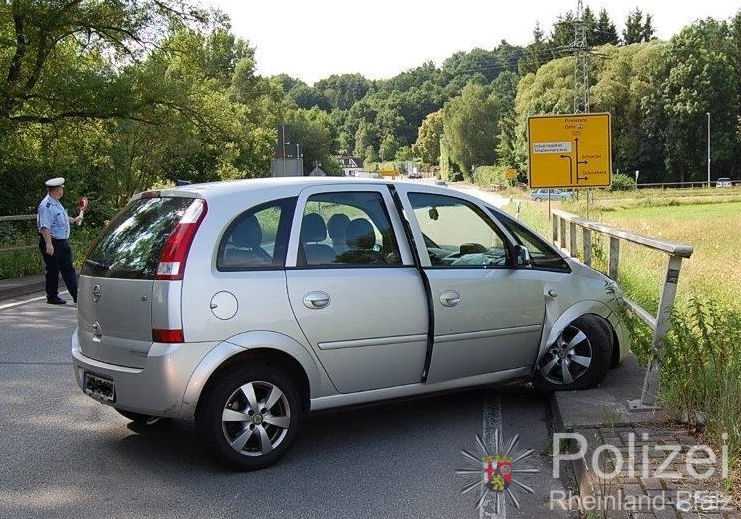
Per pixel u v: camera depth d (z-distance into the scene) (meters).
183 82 26.62
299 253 5.23
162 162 33.22
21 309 12.54
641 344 7.07
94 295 5.27
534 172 22.73
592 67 99.94
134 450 5.49
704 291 9.89
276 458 5.11
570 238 13.41
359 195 5.63
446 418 6.14
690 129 93.69
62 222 12.97
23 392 7.07
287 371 5.21
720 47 102.25
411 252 5.68
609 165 22.55
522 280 6.11
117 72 25.31
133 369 4.93
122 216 5.63
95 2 24.41
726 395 4.85
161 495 4.68
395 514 4.35
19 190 27.58
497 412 6.29
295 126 106.62
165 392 4.80
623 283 10.82
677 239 24.73
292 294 5.10
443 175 153.00
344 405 5.38
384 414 6.27
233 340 4.89
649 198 57.41
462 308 5.76
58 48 25.59
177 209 5.18
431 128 174.88
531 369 6.26
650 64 97.19
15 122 24.70
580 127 22.50
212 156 44.03
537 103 101.19
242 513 4.40
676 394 5.31
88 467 5.16
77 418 6.26
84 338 5.41
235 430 5.00
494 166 122.69
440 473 4.97
